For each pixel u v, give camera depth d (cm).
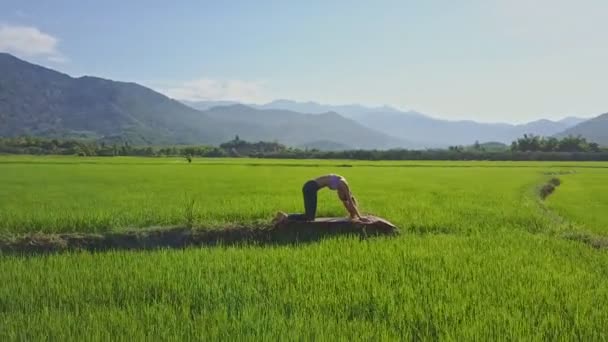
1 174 3152
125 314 565
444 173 3934
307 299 616
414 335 521
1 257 834
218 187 2252
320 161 6788
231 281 697
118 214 1212
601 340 511
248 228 1112
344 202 1130
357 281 688
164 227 1099
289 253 875
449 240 1022
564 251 931
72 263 797
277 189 2141
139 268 765
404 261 819
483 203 1689
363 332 514
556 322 546
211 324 534
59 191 1972
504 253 894
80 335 506
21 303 609
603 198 2084
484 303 601
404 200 1744
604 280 725
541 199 2094
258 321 532
